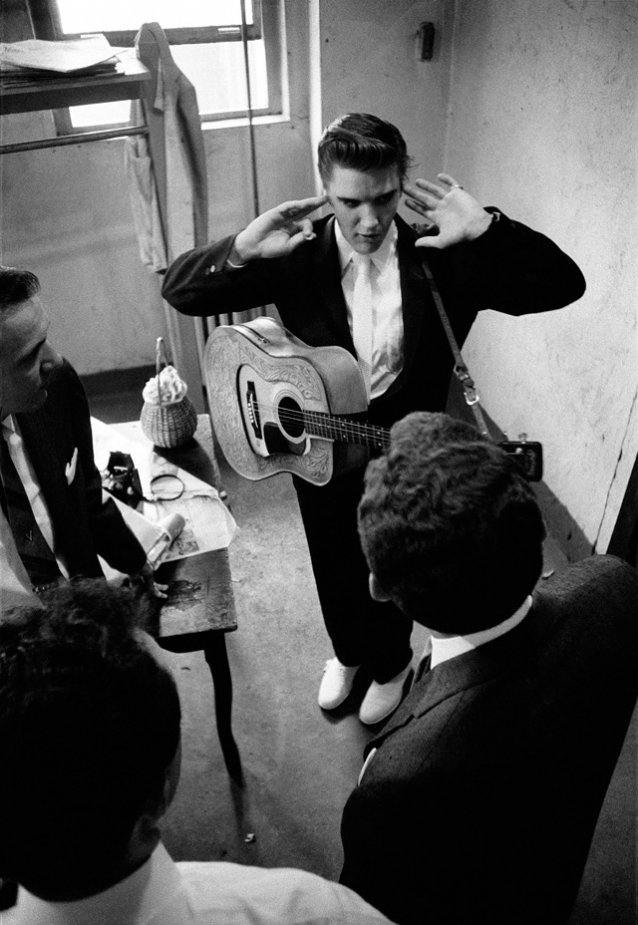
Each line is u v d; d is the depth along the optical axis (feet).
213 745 7.19
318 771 6.95
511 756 2.75
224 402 6.48
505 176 9.26
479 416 5.00
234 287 5.55
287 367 5.56
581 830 3.12
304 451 5.95
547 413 9.28
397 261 5.34
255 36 8.82
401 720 3.14
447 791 2.75
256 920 2.23
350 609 6.72
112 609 2.19
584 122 7.47
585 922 5.89
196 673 7.86
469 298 5.44
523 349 9.66
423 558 2.68
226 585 5.61
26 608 2.22
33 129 9.67
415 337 5.35
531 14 7.98
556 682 2.86
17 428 4.52
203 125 9.53
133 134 8.46
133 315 11.71
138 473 6.40
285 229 5.39
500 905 3.02
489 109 9.24
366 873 2.97
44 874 1.96
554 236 8.43
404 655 7.07
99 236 10.80
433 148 10.54
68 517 4.85
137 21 8.61
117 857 1.98
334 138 4.74
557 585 3.26
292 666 7.93
